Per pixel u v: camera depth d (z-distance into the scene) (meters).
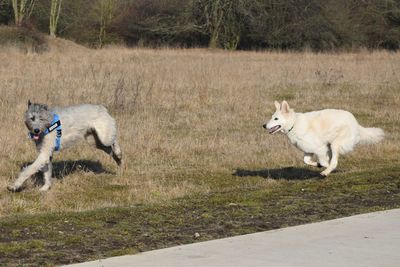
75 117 11.63
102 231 8.20
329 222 8.61
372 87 26.47
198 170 13.15
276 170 13.33
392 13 59.28
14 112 17.48
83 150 14.23
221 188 11.69
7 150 13.80
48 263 6.88
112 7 56.44
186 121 18.39
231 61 38.09
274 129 11.81
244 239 7.82
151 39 58.47
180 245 7.59
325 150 12.02
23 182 11.06
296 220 8.80
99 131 12.00
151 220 8.77
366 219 8.76
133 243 7.68
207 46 58.94
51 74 26.64
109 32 57.28
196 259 7.00
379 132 12.37
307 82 27.78
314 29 55.91
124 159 13.75
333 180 11.52
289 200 10.00
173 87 24.34
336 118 11.94
